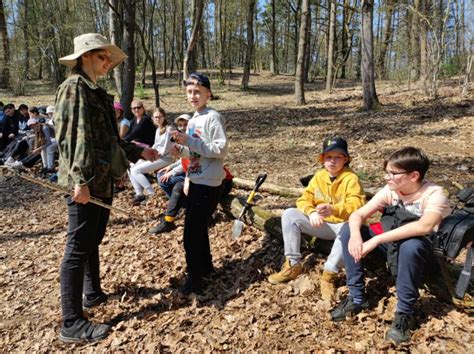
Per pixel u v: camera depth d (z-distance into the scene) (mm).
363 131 10328
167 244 4699
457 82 15984
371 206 3088
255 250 4262
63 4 23859
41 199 6992
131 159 3533
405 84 18891
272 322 3193
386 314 3033
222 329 3189
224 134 3408
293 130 11281
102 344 3172
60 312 3705
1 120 9953
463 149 8047
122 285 3939
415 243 2748
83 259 3162
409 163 2764
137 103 6504
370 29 12812
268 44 42781
